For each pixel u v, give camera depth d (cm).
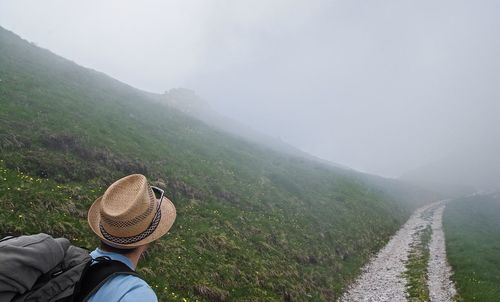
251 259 2325
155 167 3116
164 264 1834
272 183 4769
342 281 2828
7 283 268
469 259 3325
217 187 3500
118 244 322
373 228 4728
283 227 3253
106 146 2930
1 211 1623
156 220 342
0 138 2230
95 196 2197
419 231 5372
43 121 2802
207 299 1766
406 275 3070
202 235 2317
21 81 3572
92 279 296
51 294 283
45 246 301
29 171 2116
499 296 2352
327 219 4194
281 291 2169
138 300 284
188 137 5350
